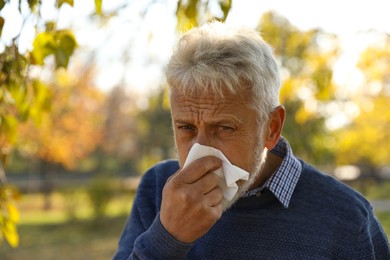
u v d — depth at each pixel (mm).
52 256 10148
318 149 8773
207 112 1571
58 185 23750
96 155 30344
